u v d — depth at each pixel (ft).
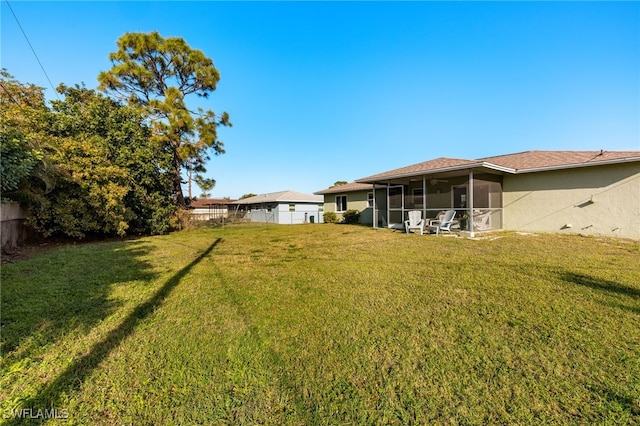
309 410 5.74
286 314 10.52
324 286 13.97
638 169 27.27
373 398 6.05
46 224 30.07
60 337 8.75
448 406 5.79
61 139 31.27
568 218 31.73
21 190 24.56
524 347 7.90
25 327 9.37
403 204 42.55
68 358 7.59
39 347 8.13
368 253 22.88
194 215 54.85
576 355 7.45
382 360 7.43
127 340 8.59
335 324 9.59
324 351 7.89
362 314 10.40
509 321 9.54
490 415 5.53
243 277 15.94
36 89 43.78
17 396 6.10
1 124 18.75
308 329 9.25
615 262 17.60
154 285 14.38
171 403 5.94
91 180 31.48
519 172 34.42
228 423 5.42
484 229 34.71
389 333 8.89
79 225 31.81
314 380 6.65
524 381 6.48
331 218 65.82
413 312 10.50
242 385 6.52
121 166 36.11
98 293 13.01
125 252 24.88
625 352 7.52
